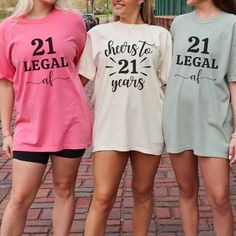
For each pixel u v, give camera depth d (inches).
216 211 132.8
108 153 130.6
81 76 133.2
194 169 135.7
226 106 127.0
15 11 126.0
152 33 131.4
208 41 124.6
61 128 127.6
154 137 132.6
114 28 131.4
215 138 127.3
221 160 127.9
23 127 128.9
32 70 124.9
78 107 129.0
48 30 125.3
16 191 130.3
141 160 134.6
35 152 127.9
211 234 164.9
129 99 129.0
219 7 126.4
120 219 175.6
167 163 238.8
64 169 132.0
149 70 129.2
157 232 166.7
